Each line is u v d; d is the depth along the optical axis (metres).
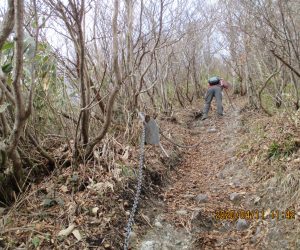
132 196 3.15
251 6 5.16
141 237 2.73
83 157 3.37
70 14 2.69
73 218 2.63
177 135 6.12
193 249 2.67
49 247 2.32
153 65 7.02
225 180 3.97
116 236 2.59
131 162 3.72
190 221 3.00
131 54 4.12
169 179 4.02
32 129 3.32
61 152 3.53
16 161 2.74
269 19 4.92
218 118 7.67
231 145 5.27
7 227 2.41
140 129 4.46
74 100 3.79
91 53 4.37
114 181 3.20
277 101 5.91
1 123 2.79
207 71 12.55
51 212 2.70
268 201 3.17
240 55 7.77
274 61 6.12
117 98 4.68
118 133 4.51
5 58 2.55
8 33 1.97
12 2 1.90
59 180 3.13
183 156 5.11
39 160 3.30
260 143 4.31
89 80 3.47
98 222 2.65
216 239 2.80
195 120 8.11
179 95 9.59
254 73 7.62
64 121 3.66
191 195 3.54
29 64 2.51
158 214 3.12
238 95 10.56
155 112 6.22
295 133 3.91
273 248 2.58
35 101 3.37
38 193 2.95
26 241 2.33
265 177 3.57
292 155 3.56
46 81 3.04
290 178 3.17
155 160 4.15
